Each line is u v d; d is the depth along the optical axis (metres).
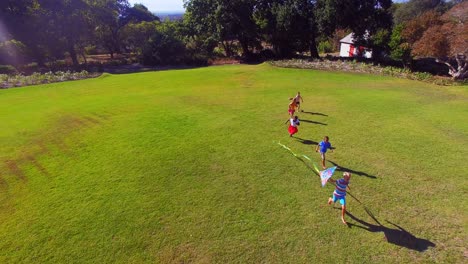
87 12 61.34
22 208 12.81
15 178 15.05
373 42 45.03
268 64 42.31
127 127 20.89
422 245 10.20
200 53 63.97
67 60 69.62
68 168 15.84
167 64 62.97
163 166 15.62
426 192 12.88
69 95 30.67
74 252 10.50
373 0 44.50
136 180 14.49
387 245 10.26
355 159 15.73
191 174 14.84
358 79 33.41
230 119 21.80
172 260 10.03
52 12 55.44
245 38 58.81
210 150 17.16
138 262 10.02
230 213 12.05
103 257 10.26
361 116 21.61
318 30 48.00
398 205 12.16
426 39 35.38
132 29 76.38
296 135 18.84
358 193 12.99
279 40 54.72
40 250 10.64
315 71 37.94
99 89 33.09
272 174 14.63
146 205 12.70
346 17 44.56
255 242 10.60
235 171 14.98
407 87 29.70
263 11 54.59
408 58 39.94
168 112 23.70
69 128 21.16
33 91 32.81
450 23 35.69
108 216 12.13
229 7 54.44
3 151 17.94
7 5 52.22
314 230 11.04
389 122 20.41
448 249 10.00
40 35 55.31
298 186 13.66
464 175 14.00
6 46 57.91
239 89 30.39
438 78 34.22
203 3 57.50
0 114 24.58
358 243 10.39
